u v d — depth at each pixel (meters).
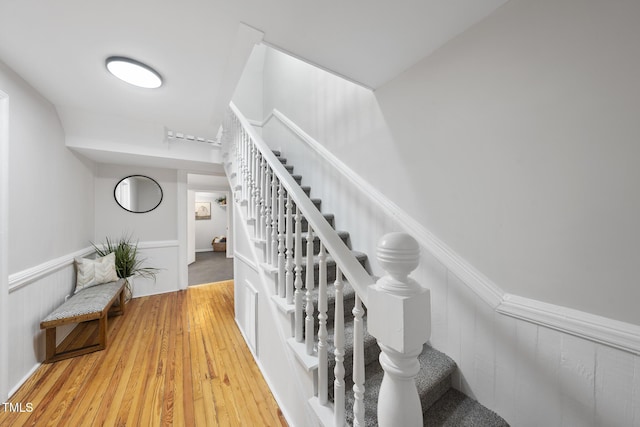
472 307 1.15
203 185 5.99
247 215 2.09
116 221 3.26
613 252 0.79
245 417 1.38
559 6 0.89
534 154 0.96
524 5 0.97
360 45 1.26
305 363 1.05
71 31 1.18
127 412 1.40
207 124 2.48
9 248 1.52
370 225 1.74
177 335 2.29
